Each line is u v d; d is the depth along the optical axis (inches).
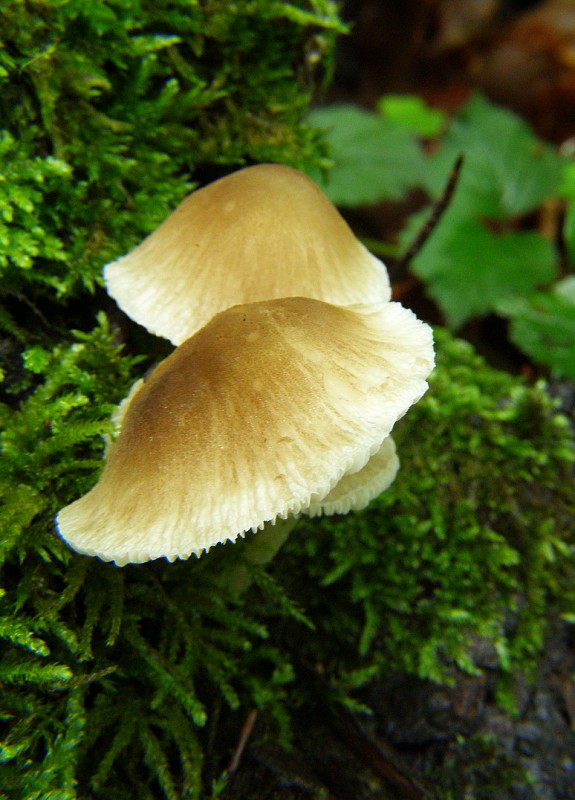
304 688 3.9
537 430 4.4
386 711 3.9
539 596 4.2
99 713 3.3
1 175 3.3
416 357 3.0
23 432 3.2
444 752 3.9
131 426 2.9
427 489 4.2
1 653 3.1
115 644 3.3
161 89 3.8
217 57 4.0
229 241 3.3
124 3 3.5
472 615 4.1
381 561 4.1
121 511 2.8
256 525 2.7
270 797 3.5
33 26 3.3
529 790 3.8
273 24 4.0
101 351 3.5
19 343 3.5
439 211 4.5
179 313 3.3
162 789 3.4
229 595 3.6
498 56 9.6
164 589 3.5
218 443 2.8
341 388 2.9
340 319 3.0
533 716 4.0
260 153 4.1
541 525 4.3
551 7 9.6
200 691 3.6
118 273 3.4
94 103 3.6
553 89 9.3
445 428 4.3
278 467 2.7
